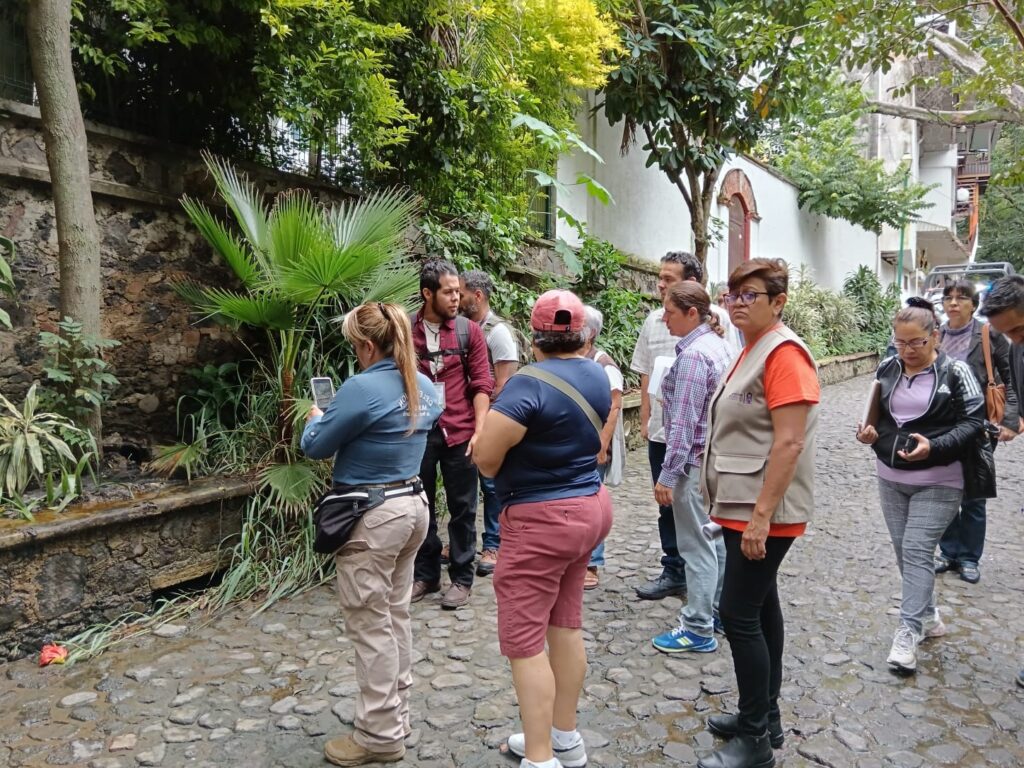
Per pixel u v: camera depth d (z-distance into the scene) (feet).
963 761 8.30
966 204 102.22
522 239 24.58
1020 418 12.80
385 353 8.72
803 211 55.72
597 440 7.78
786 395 7.52
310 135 17.24
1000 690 9.87
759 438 7.90
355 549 8.28
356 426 8.19
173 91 15.76
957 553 14.33
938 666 10.56
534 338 7.95
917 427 10.69
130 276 15.02
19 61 13.69
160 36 13.71
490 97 20.48
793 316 47.91
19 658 10.53
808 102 38.65
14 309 13.34
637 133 36.04
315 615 12.32
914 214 56.49
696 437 10.59
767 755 8.05
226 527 13.23
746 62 26.66
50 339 12.05
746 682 7.98
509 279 24.32
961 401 10.37
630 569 14.82
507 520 7.68
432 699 9.78
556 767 7.52
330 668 10.56
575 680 8.07
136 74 15.26
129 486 12.67
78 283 12.38
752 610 7.94
